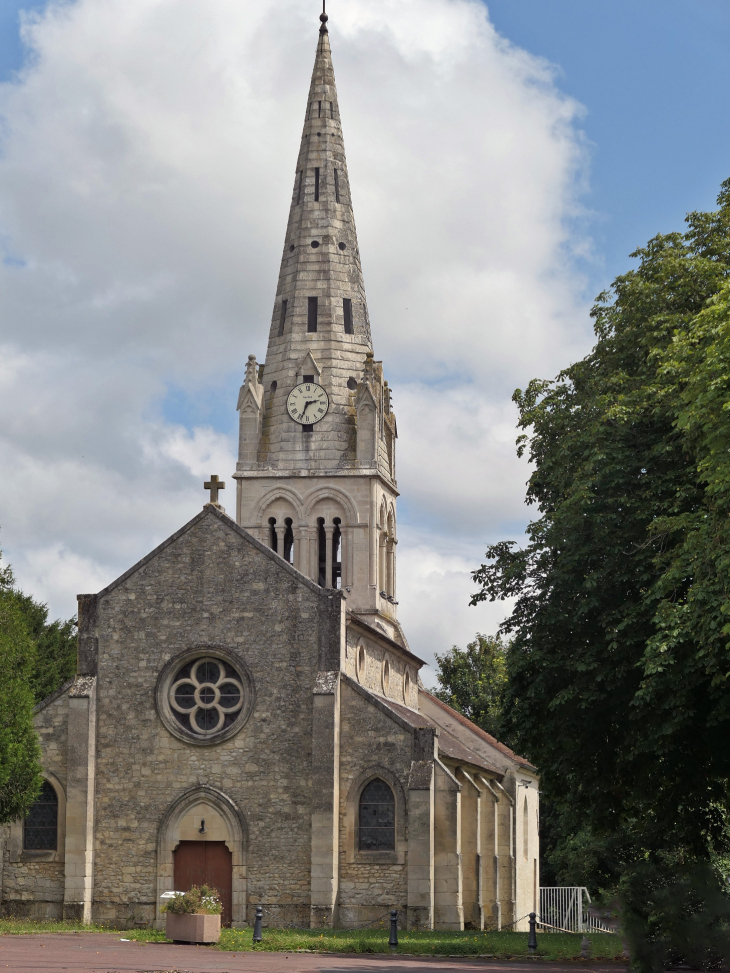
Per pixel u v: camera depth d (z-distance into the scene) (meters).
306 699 46.84
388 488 71.00
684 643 34.53
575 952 36.31
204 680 47.94
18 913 46.62
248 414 69.50
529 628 42.19
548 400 44.84
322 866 44.88
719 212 43.09
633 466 38.84
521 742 42.03
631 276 44.03
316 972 27.73
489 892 59.47
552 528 40.34
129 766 47.34
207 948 36.00
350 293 72.00
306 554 67.56
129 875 46.50
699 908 28.19
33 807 47.53
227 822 46.28
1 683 44.78
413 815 44.97
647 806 41.75
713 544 32.66
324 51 75.81
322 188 73.38
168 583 48.62
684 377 36.00
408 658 63.06
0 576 48.22
